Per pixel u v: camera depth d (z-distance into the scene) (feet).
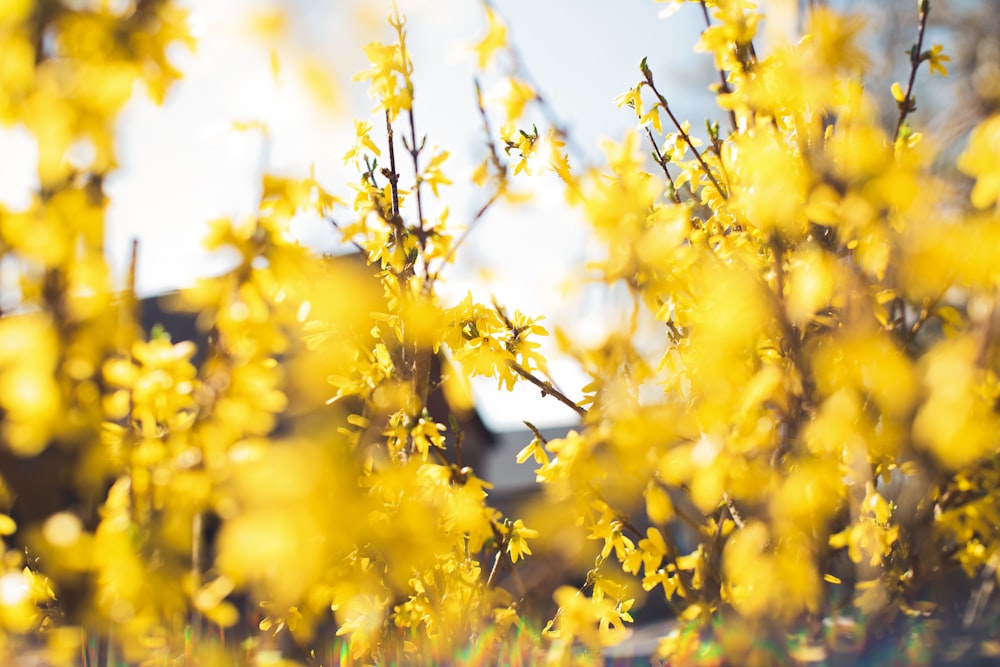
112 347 4.03
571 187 4.18
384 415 4.47
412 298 4.59
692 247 4.41
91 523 4.17
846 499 4.54
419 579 4.76
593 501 4.56
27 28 3.96
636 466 4.17
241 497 3.96
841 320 4.32
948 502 4.70
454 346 4.78
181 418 4.22
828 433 4.09
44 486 4.08
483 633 4.83
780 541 4.34
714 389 4.23
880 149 4.08
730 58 4.44
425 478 4.61
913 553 4.71
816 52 4.15
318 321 4.55
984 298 3.96
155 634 4.25
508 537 4.83
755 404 4.20
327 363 4.02
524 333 4.78
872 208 4.07
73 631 4.07
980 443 3.95
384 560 4.55
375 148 4.83
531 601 4.84
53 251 3.98
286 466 3.80
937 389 3.93
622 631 4.63
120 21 3.96
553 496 4.60
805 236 4.39
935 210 4.06
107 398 4.18
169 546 4.08
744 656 4.34
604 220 4.17
